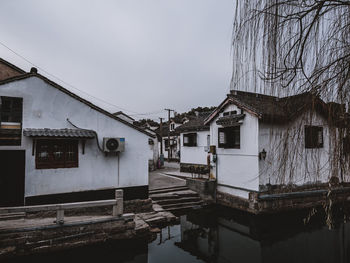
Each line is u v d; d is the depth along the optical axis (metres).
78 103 7.55
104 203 6.50
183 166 17.75
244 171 9.66
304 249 7.15
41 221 6.23
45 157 7.00
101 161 7.85
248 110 9.34
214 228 8.88
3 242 5.38
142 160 8.60
